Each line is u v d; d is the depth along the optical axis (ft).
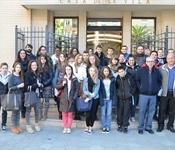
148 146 21.45
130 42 40.81
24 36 36.63
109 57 29.35
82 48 40.98
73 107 24.50
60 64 26.71
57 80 26.48
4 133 24.41
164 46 34.09
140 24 41.39
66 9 39.22
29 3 35.78
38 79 25.52
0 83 24.38
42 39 38.65
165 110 25.22
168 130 25.59
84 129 25.85
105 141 22.53
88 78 24.34
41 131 25.13
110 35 41.70
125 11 40.37
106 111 25.05
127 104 24.82
